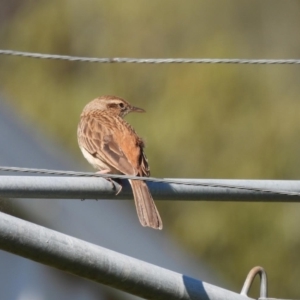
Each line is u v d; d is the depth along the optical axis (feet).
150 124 67.62
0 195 23.61
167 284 22.82
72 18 76.59
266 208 65.77
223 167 66.49
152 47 73.20
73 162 46.73
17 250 21.45
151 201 25.73
